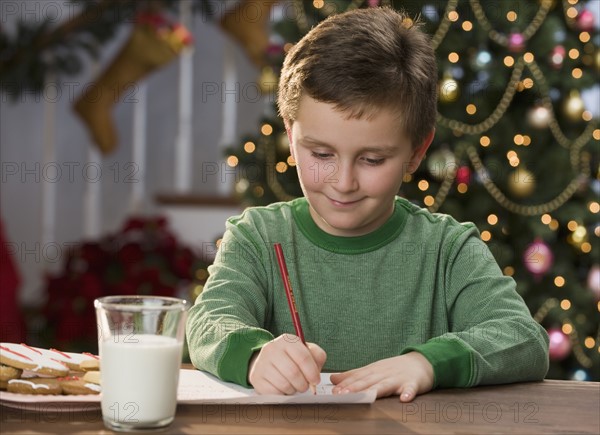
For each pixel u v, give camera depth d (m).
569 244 3.00
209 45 4.40
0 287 3.05
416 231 1.41
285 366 1.00
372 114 1.14
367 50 1.17
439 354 1.09
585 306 2.92
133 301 0.92
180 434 0.87
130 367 0.86
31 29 3.43
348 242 1.38
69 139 4.34
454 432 0.89
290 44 2.90
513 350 1.14
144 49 3.69
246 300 1.30
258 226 1.43
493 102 2.86
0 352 0.99
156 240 3.50
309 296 1.38
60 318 3.32
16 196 4.29
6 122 4.26
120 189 4.40
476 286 1.34
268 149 2.92
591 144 2.96
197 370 1.15
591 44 2.99
